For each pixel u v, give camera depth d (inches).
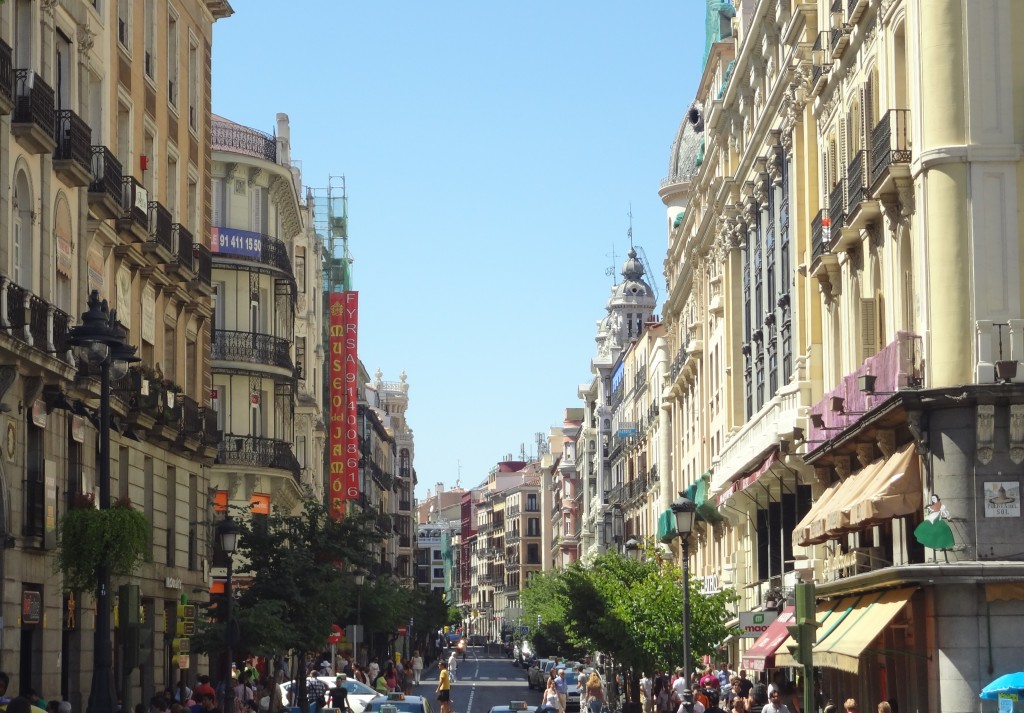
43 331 1214.9
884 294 1342.3
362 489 4781.0
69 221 1341.0
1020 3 1147.9
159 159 1702.8
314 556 1819.6
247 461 2486.5
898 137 1237.7
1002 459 1113.4
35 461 1234.6
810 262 1642.5
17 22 1234.0
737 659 2377.0
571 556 7017.7
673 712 1740.9
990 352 1121.4
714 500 2469.2
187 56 1843.0
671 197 3533.5
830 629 1273.4
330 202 4025.6
